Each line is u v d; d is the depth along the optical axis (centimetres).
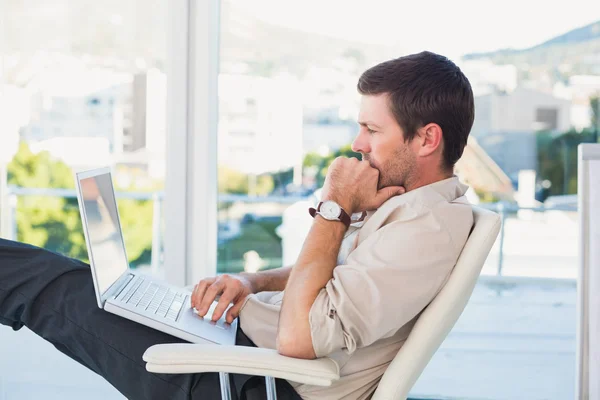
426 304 141
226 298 164
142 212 303
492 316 301
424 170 155
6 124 302
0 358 304
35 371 296
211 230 297
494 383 294
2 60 299
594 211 211
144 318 146
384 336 142
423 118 151
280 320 139
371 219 154
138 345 150
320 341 134
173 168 289
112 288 158
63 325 155
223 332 157
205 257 294
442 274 140
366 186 153
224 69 295
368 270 137
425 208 144
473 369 300
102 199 172
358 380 150
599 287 209
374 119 154
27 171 304
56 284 158
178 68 285
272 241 301
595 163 212
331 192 152
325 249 146
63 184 304
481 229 143
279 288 186
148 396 150
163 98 297
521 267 297
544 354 300
